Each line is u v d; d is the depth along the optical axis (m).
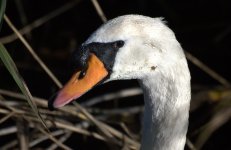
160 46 6.95
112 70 7.02
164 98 7.14
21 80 6.83
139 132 10.88
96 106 11.82
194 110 11.52
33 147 10.44
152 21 6.99
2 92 9.75
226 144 11.62
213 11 13.21
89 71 7.02
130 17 6.99
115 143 9.62
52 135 9.73
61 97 6.97
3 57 6.75
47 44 12.99
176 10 13.26
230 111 11.10
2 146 10.77
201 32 13.16
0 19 6.94
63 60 12.77
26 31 12.09
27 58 12.30
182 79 7.06
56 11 12.67
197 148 10.73
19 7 12.36
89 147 11.08
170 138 7.28
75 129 9.55
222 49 12.88
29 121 9.43
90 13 13.27
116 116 10.97
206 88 11.95
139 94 12.05
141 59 6.96
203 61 12.79
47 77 12.23
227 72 12.63
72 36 13.19
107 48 6.96
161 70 7.03
